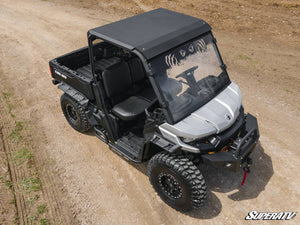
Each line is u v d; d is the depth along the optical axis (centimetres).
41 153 520
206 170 475
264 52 859
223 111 377
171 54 371
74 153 521
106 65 568
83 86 472
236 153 355
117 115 457
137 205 426
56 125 590
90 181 466
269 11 1152
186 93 378
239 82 716
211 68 414
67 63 568
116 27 414
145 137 413
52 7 1339
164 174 384
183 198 381
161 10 467
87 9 1295
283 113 603
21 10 1312
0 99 665
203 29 408
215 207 419
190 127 354
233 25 1045
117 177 472
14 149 525
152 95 500
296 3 1200
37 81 741
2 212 412
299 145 521
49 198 437
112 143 529
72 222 403
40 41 985
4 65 823
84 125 533
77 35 1024
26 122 595
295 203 420
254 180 458
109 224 400
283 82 711
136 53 354
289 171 471
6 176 470
